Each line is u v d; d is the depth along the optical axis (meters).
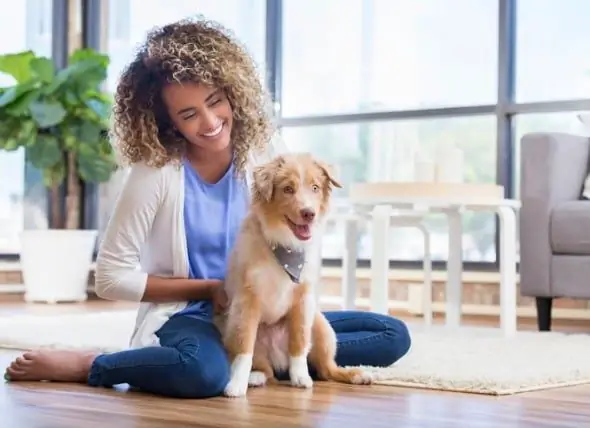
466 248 5.20
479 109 5.20
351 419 1.76
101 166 5.91
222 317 2.17
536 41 5.06
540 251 4.02
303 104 5.97
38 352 2.24
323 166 2.09
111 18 6.44
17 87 5.64
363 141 5.70
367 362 2.44
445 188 3.58
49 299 5.67
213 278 2.26
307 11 5.95
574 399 2.08
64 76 5.75
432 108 5.39
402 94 5.57
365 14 5.71
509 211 3.66
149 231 2.22
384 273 3.58
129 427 1.65
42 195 6.14
